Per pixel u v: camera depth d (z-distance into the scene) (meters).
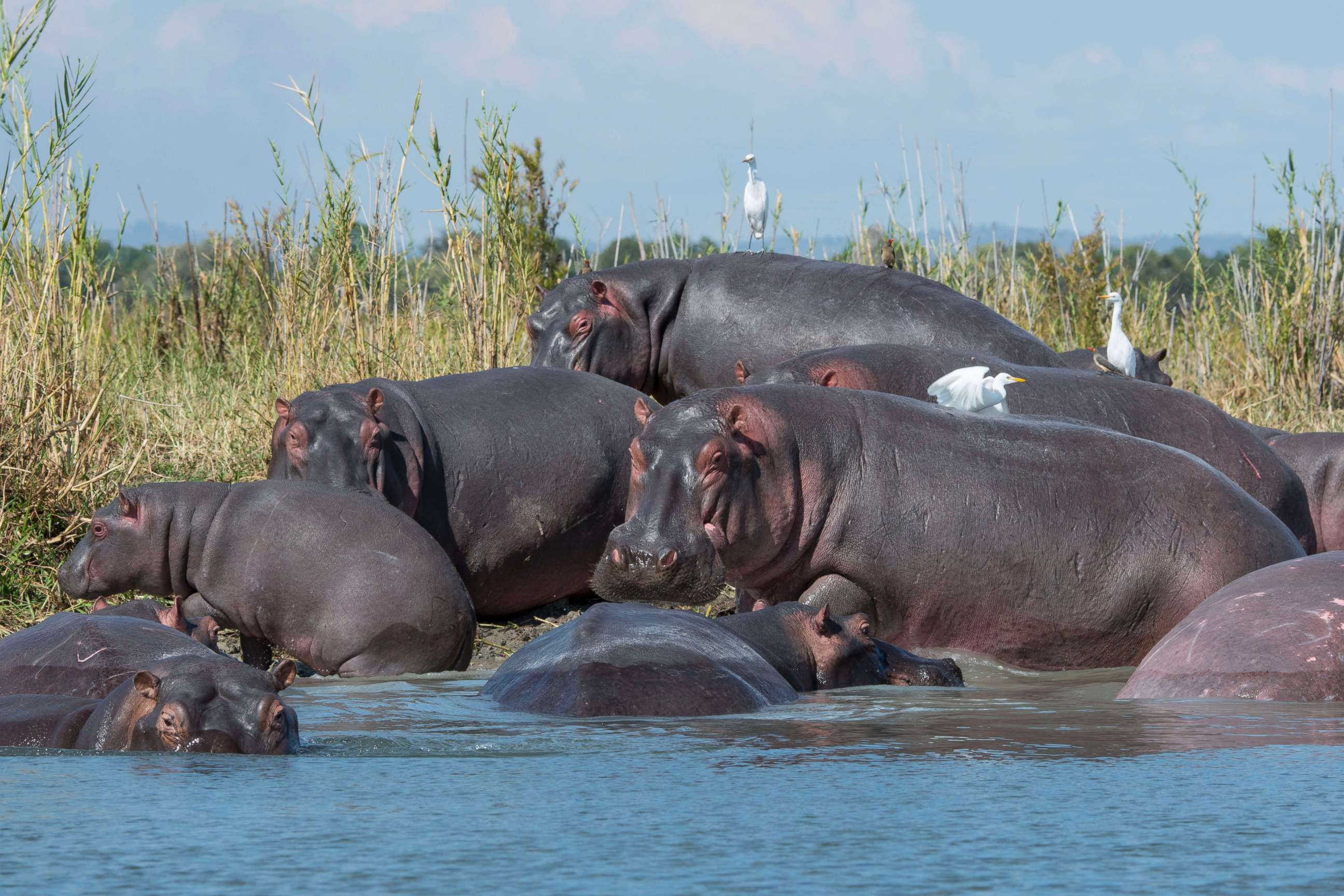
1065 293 63.41
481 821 12.09
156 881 9.98
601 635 21.97
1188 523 27.36
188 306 58.97
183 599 26.64
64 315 37.03
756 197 47.47
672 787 13.78
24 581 32.59
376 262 43.19
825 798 13.09
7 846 11.17
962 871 10.09
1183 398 34.03
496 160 44.72
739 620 23.89
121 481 36.47
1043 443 27.84
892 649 25.59
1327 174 58.12
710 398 26.77
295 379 41.62
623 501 35.59
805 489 26.84
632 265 46.50
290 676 17.56
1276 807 12.48
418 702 22.45
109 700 17.39
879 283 43.00
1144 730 17.73
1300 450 41.00
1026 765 14.97
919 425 27.70
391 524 28.95
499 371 36.28
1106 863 10.33
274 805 12.95
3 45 35.97
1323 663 20.44
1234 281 61.78
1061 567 27.05
